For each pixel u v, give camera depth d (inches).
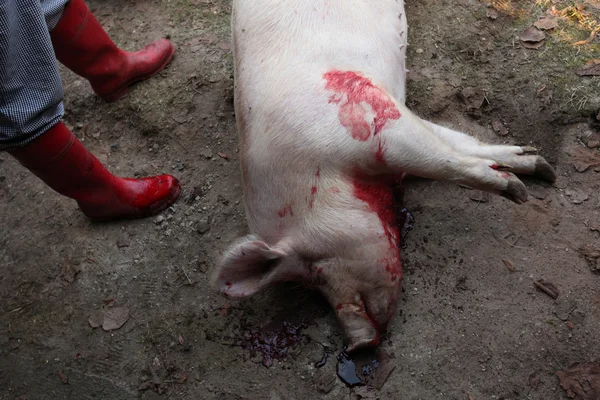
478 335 71.8
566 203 78.2
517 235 76.6
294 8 73.7
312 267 70.1
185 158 89.7
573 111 83.7
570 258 74.8
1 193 92.4
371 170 69.7
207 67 95.8
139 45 101.1
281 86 70.7
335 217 68.1
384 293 69.3
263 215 71.1
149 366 76.0
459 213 78.5
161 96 94.7
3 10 61.4
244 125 72.3
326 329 74.2
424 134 70.0
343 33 72.9
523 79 86.8
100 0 109.0
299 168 68.6
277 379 72.9
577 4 91.5
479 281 74.5
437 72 89.4
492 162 73.0
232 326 76.6
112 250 84.3
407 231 78.2
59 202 89.7
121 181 83.4
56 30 83.4
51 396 76.3
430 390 70.1
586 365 69.4
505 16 92.4
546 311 72.3
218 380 74.0
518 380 69.5
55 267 84.3
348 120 68.4
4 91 65.1
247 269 69.1
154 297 80.2
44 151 72.5
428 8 95.0
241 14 76.8
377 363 71.9
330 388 71.4
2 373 78.5
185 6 103.9
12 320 81.7
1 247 87.4
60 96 70.0
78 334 79.4
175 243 83.4
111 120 95.3
